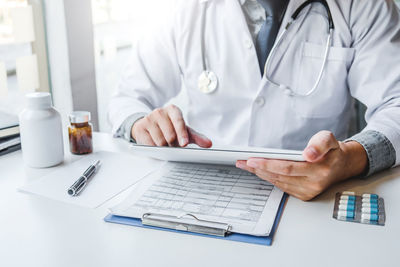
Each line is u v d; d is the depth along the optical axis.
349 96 1.16
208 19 1.15
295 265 0.54
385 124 0.89
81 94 1.51
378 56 1.03
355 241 0.59
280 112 1.11
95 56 1.62
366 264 0.54
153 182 0.80
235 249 0.58
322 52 1.08
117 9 1.67
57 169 0.88
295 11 1.08
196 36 1.17
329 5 1.08
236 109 1.16
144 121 0.95
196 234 0.62
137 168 0.88
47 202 0.73
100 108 1.68
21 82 1.32
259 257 0.56
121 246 0.59
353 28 1.08
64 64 1.43
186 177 0.82
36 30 1.36
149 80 1.24
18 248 0.59
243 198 0.72
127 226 0.65
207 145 0.87
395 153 0.84
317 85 1.06
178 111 0.92
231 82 1.14
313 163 0.70
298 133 1.13
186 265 0.54
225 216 0.66
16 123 1.08
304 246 0.58
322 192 0.76
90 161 0.92
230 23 1.12
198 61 1.16
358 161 0.79
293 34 1.09
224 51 1.12
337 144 0.72
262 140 1.13
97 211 0.70
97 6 1.58
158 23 1.27
